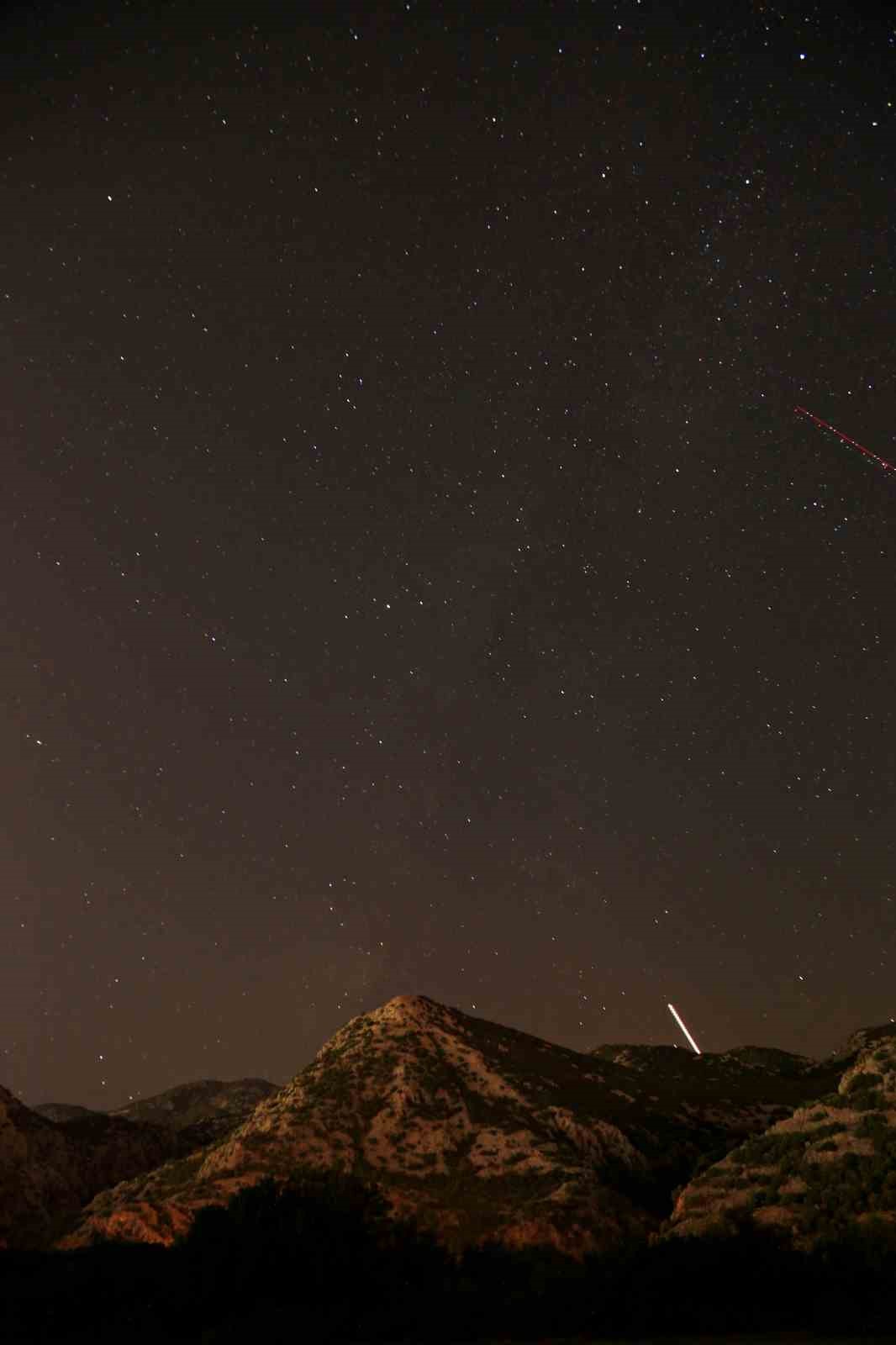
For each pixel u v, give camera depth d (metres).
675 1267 26.47
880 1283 24.22
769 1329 21.69
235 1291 27.72
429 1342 23.17
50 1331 24.00
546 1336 23.70
